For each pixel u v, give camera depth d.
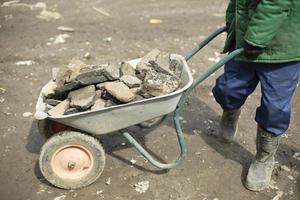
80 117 2.76
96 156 3.01
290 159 3.40
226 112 3.34
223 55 4.75
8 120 3.73
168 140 3.55
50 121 3.18
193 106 3.94
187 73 3.00
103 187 3.13
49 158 2.97
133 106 2.78
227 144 3.53
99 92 2.92
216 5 5.96
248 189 3.14
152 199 3.05
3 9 5.63
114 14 5.62
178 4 5.96
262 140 3.00
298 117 3.88
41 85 4.18
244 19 2.78
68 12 5.63
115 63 3.05
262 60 2.73
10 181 3.18
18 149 3.45
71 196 3.06
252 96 4.11
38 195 3.07
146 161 3.34
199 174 3.24
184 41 5.01
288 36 2.65
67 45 4.86
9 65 4.46
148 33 5.16
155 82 2.90
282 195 3.11
